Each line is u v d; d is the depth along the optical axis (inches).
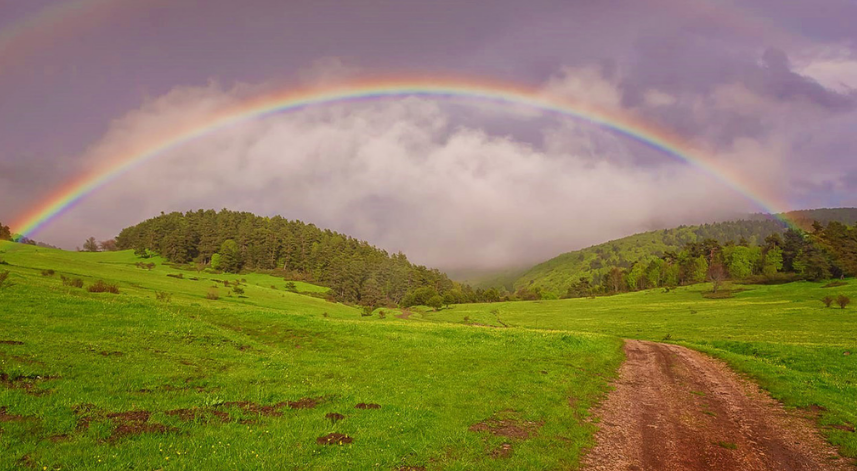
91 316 1094.4
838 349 1423.5
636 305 5689.0
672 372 1112.8
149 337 981.8
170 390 635.5
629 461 497.7
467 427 567.2
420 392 749.3
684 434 603.5
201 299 3801.7
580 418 662.5
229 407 580.1
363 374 903.7
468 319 5108.3
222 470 390.3
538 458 475.8
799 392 836.0
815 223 6973.4
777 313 3737.7
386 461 441.1
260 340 1310.3
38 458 375.6
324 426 531.2
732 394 861.8
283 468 404.2
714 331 2947.8
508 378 895.7
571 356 1253.7
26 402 492.7
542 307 6333.7
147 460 394.6
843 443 557.3
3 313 1003.9
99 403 523.8
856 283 5334.6
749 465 494.9
